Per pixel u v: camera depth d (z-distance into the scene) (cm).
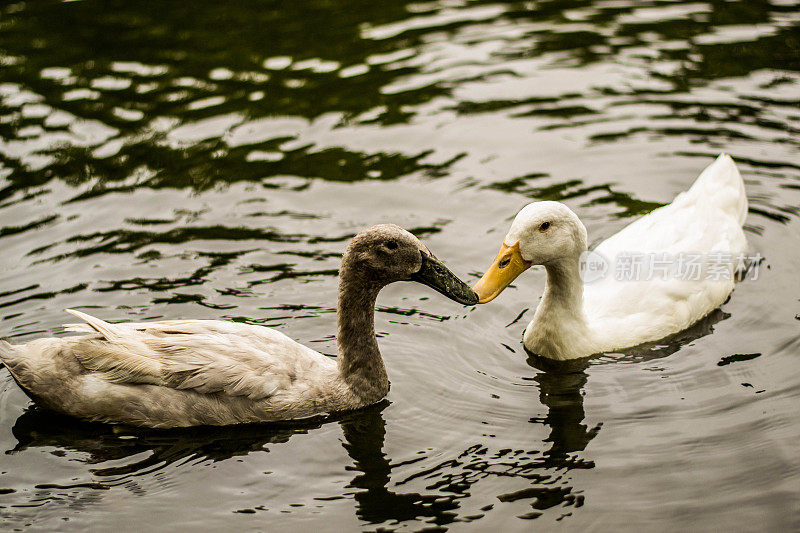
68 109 1179
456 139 1114
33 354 674
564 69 1253
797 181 1002
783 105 1135
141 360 667
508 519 582
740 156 1049
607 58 1272
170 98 1204
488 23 1390
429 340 794
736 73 1210
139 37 1370
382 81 1236
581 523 577
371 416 697
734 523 574
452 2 1469
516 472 628
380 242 685
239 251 913
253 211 984
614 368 754
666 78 1212
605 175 1036
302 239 934
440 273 701
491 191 1014
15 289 843
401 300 858
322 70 1266
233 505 603
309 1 1486
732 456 634
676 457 637
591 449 650
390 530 576
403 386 732
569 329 766
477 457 646
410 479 623
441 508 594
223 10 1457
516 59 1282
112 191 1016
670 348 779
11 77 1258
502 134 1120
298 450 657
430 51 1309
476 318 827
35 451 651
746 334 787
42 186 1021
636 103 1166
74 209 980
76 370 668
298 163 1072
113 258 898
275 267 888
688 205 885
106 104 1191
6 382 726
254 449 659
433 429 680
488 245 920
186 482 624
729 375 730
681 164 1047
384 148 1099
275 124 1148
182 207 991
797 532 564
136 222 961
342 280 698
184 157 1081
